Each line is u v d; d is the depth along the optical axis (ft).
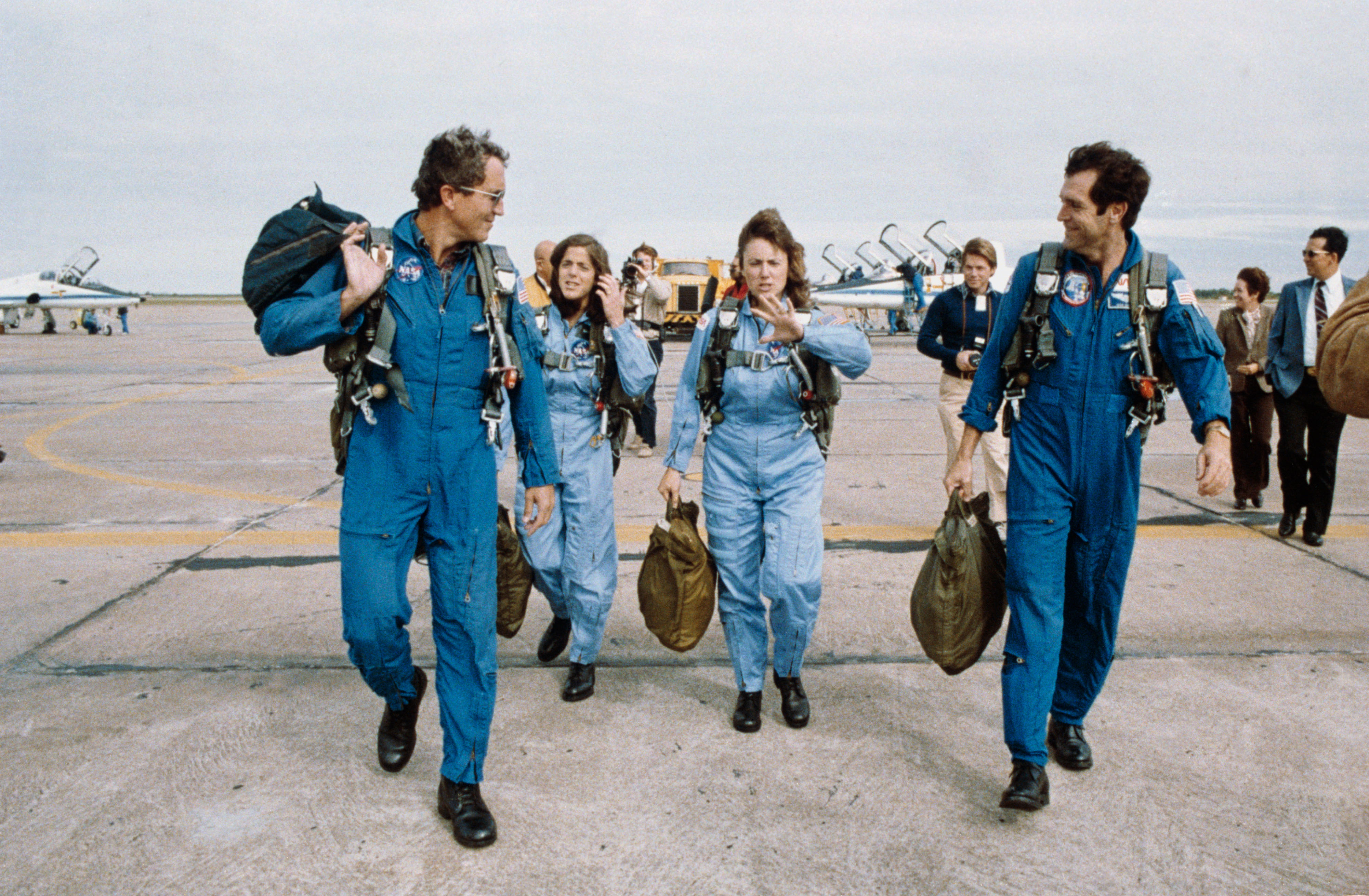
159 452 26.78
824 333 9.14
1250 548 16.57
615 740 9.56
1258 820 8.07
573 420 10.36
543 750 9.34
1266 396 18.90
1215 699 10.45
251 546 16.62
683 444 10.06
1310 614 13.14
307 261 7.23
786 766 9.04
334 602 13.66
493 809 8.25
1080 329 8.04
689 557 9.92
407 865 7.43
